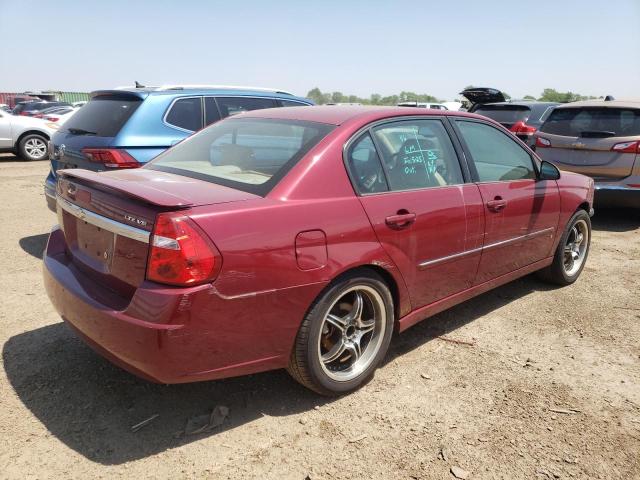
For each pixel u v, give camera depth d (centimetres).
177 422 280
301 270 267
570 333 401
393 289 327
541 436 277
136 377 321
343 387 303
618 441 275
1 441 259
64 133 582
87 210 284
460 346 376
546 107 1105
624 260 594
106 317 250
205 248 239
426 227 331
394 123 341
